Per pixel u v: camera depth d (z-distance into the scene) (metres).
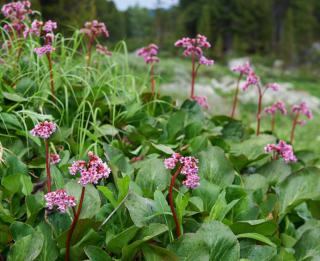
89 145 0.86
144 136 0.97
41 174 0.76
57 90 1.01
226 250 0.62
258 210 0.75
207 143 0.93
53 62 1.07
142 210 0.65
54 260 0.61
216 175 0.82
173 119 0.99
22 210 0.71
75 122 0.96
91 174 0.55
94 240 0.63
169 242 0.67
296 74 14.42
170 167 0.63
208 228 0.63
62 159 0.81
